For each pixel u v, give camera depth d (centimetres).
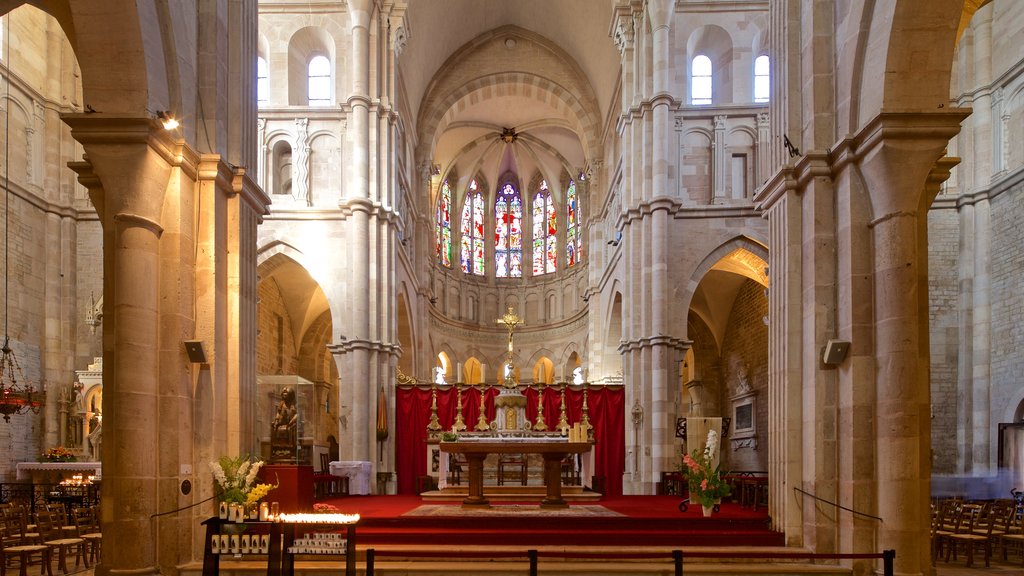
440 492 2333
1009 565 1476
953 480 2262
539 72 3997
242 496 1186
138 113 1135
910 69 1125
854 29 1214
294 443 1421
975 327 2297
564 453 1792
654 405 2531
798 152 1336
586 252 4416
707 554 1106
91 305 2566
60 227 2552
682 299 2588
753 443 3084
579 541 1381
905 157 1139
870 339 1200
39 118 2509
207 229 1277
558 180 4859
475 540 1399
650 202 2617
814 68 1296
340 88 2812
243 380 1355
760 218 2597
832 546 1227
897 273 1161
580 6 3431
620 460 2989
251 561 1243
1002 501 1698
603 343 3550
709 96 2748
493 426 2661
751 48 2700
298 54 2866
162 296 1202
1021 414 2133
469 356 4769
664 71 2633
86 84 1133
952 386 2373
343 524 1104
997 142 2272
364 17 2780
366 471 2595
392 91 2880
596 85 3803
